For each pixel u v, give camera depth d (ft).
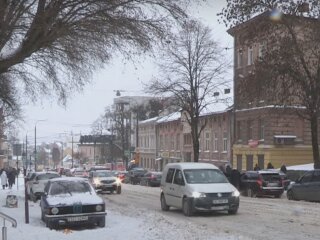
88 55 47.96
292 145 160.66
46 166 470.80
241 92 116.98
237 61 178.70
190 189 63.57
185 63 147.13
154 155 287.48
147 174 173.37
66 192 53.93
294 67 109.50
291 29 109.70
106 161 360.69
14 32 44.29
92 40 44.83
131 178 196.95
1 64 42.14
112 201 92.84
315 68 113.70
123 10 43.32
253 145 167.73
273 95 112.37
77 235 42.57
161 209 72.90
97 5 42.19
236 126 181.47
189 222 53.36
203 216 62.75
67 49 46.16
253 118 167.84
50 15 40.09
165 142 269.44
